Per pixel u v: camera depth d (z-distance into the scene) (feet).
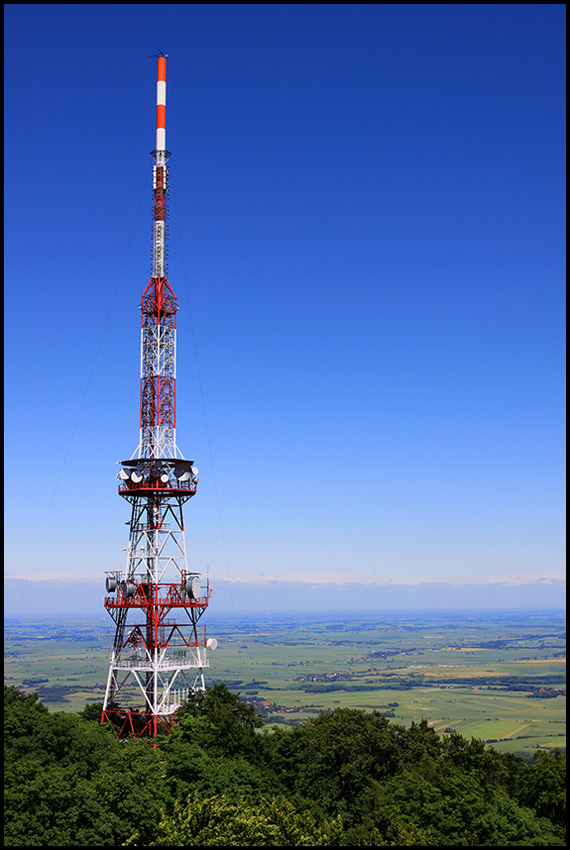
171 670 345.10
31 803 203.72
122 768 236.63
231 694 359.66
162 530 358.84
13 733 237.86
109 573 357.00
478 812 237.86
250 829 213.46
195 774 248.73
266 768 294.87
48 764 230.68
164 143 391.04
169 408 370.53
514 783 292.81
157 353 371.56
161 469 361.10
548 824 249.34
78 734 246.47
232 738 300.40
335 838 228.22
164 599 351.25
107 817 207.62
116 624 357.20
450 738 324.39
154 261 379.96
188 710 339.36
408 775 269.03
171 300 379.14
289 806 233.14
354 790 283.59
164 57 396.16
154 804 216.95
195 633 356.79
